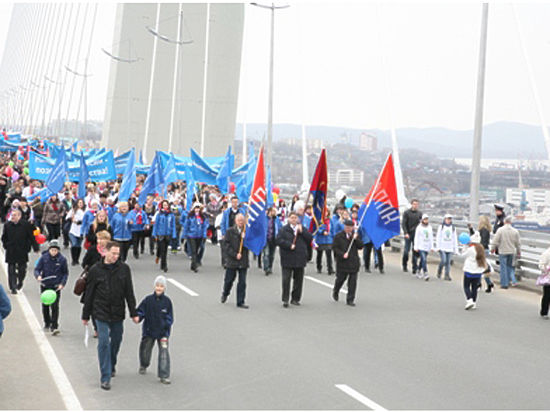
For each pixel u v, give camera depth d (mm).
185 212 22047
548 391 9297
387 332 12672
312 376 9727
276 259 23062
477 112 22000
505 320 14070
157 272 19375
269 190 25094
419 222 20641
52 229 22953
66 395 8680
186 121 65438
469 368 10359
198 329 12586
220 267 20656
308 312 14375
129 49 63688
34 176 27312
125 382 9328
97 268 9250
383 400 8703
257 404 8477
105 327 9133
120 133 65188
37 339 11562
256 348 11266
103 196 22375
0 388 8914
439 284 18578
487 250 19656
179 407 8328
